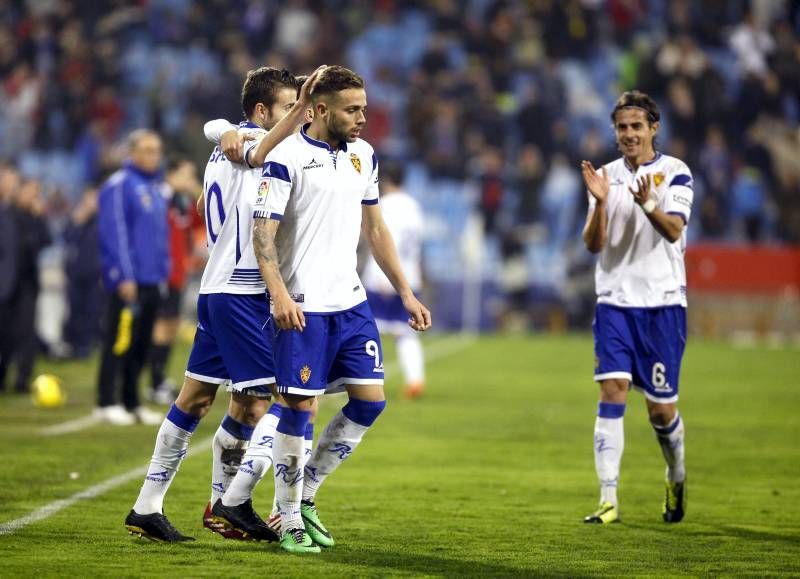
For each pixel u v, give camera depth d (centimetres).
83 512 2322
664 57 9450
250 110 2092
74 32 9494
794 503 2583
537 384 5347
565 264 8656
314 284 1962
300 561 1898
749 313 8438
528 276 8656
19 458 3044
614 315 2411
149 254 3803
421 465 3056
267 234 1919
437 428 3841
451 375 5747
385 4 10181
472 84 9269
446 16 10006
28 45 9481
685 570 1891
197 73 9169
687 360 6650
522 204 8631
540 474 2942
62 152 9144
